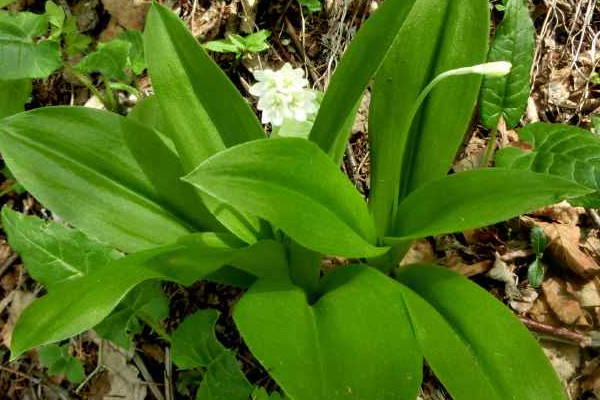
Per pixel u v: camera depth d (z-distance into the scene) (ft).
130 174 1.32
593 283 1.53
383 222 1.31
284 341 1.01
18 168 1.26
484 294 1.17
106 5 1.87
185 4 1.88
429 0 1.32
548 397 1.03
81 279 1.10
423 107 1.34
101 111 1.33
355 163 1.74
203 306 1.56
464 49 1.28
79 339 1.56
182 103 1.27
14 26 1.48
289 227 1.04
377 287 1.11
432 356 1.06
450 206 1.17
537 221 1.63
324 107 1.19
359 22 1.88
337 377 0.97
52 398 1.53
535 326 1.46
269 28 1.90
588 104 1.84
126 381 1.51
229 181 1.01
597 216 1.62
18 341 1.02
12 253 1.69
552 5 1.89
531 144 1.57
